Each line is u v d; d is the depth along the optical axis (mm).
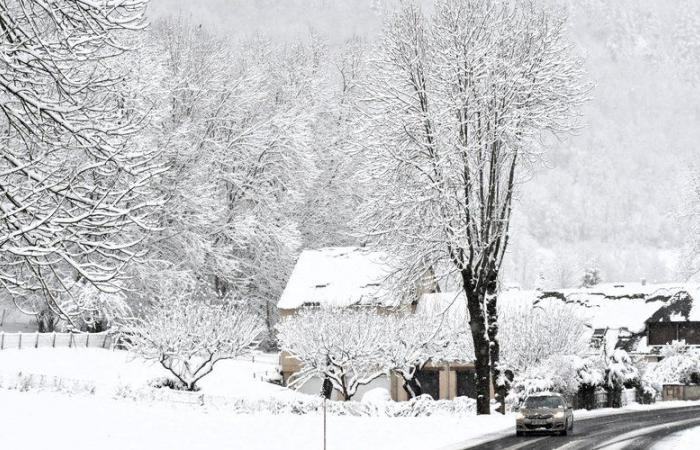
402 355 68562
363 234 54125
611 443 38625
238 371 83250
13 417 34875
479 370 53281
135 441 33656
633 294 104312
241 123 103188
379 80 53719
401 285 55125
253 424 42188
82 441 32125
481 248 52312
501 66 51906
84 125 21219
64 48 20672
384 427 44094
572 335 72938
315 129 114625
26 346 76125
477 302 53125
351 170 110312
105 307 75438
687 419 54062
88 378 68125
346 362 67812
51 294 20938
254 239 98688
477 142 51500
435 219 52156
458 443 38531
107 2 20609
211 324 71188
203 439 36000
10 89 20094
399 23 53656
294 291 93562
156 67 82312
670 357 89938
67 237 20562
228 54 109875
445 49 52719
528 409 42906
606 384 71875
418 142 52594
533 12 53281
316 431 41125
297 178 103000
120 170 21812
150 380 69312
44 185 20578
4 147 20688
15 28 19891
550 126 52562
